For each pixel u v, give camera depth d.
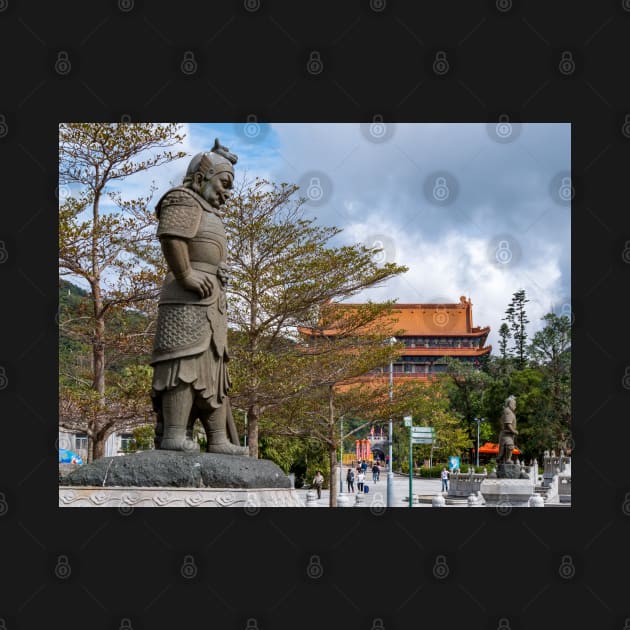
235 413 24.53
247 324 21.17
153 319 17.94
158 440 8.25
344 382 23.98
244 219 20.55
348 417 26.55
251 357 20.09
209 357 8.08
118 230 16.75
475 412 56.28
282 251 20.97
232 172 8.44
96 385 17.06
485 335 78.25
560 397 43.12
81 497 7.39
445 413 52.06
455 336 78.31
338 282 20.77
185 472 7.48
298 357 21.25
